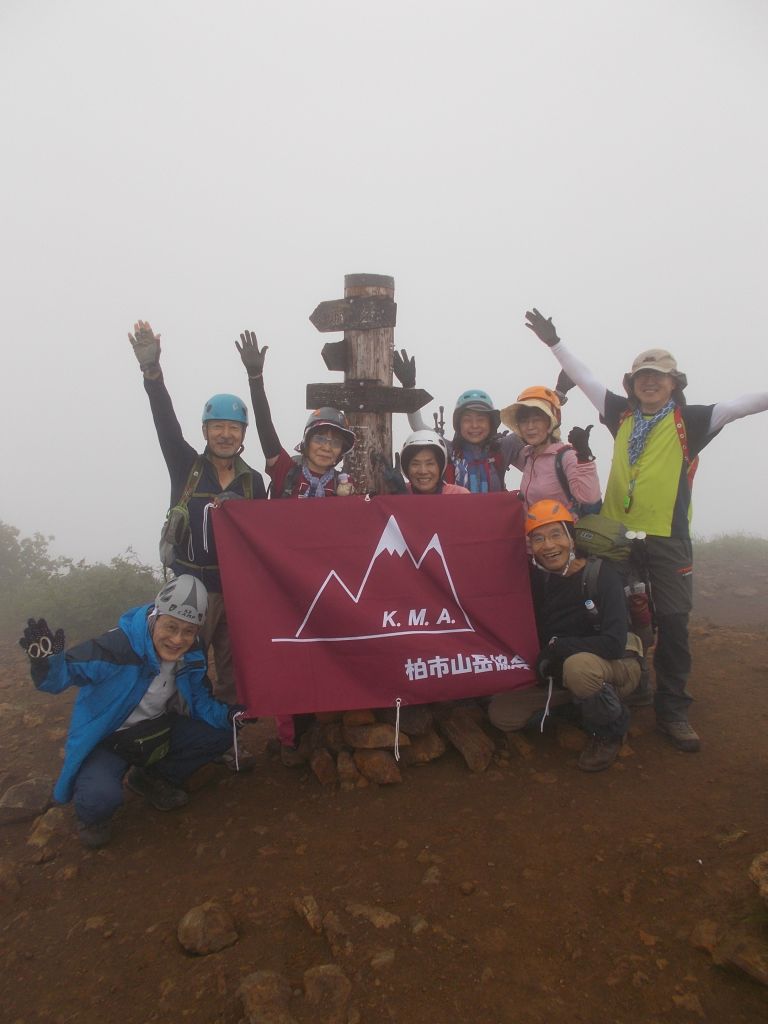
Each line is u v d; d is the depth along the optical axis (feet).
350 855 11.76
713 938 9.21
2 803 13.83
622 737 14.10
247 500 14.46
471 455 18.06
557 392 19.53
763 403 14.48
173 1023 8.64
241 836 12.57
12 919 10.80
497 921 9.97
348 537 14.66
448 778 14.03
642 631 16.43
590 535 14.74
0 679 22.35
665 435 15.07
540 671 14.43
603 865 11.02
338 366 18.58
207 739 13.71
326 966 9.18
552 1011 8.46
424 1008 8.59
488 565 15.05
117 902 11.02
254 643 14.11
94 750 13.05
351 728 14.57
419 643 14.57
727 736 15.12
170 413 15.02
